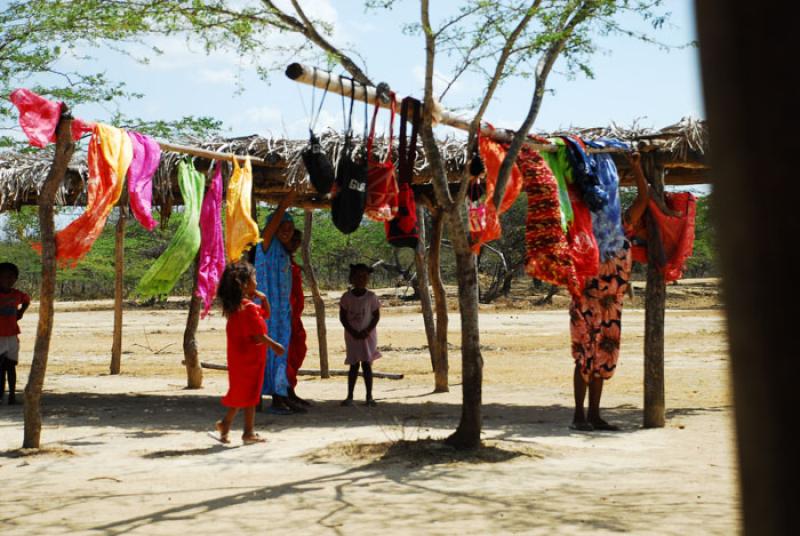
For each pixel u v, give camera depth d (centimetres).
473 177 782
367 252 5447
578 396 930
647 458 734
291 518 508
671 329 2830
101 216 779
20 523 502
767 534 71
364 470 668
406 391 1351
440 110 729
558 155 891
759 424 71
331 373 1608
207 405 1172
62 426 962
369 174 750
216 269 979
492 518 502
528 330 2969
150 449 795
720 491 585
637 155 936
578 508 528
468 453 727
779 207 70
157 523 498
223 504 549
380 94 691
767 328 70
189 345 1384
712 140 74
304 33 722
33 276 6106
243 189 949
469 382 749
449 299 4675
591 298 920
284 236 1073
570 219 875
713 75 73
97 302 5412
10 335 1169
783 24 70
